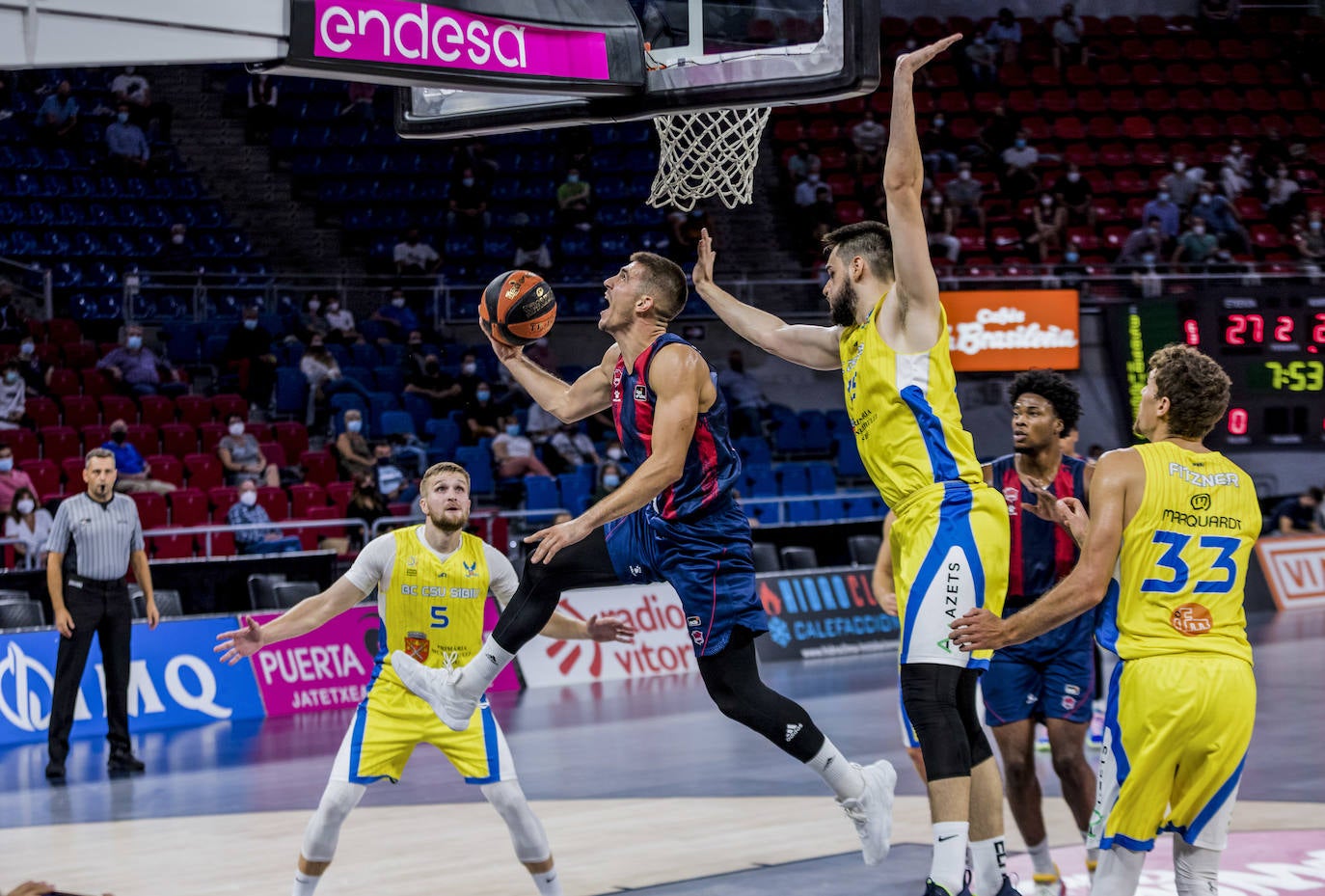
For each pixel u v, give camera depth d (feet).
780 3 15.03
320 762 28.32
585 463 50.85
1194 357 13.20
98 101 61.26
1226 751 12.51
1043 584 16.46
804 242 63.00
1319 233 64.64
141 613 34.63
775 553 45.16
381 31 12.08
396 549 15.69
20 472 39.70
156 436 45.60
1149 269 60.85
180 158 61.87
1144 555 12.73
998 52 71.82
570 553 14.64
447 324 58.34
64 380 47.34
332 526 42.27
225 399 48.62
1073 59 72.49
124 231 56.90
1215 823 12.78
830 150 66.80
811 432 55.98
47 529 39.09
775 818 21.91
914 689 13.09
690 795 23.95
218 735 32.30
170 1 10.37
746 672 14.76
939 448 13.07
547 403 16.02
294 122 64.85
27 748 31.17
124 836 21.75
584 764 27.20
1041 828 16.49
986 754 15.23
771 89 15.08
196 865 19.70
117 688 27.86
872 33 14.71
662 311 14.37
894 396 13.12
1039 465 16.56
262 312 55.57
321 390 49.90
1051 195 65.26
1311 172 69.46
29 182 56.59
